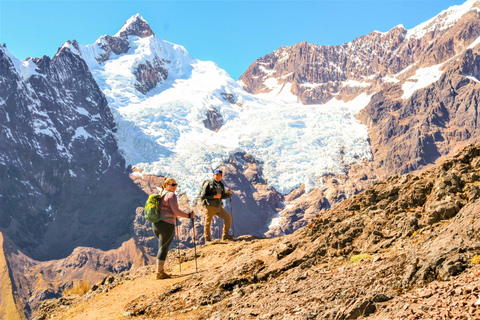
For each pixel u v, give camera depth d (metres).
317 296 5.19
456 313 3.37
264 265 7.63
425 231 6.08
